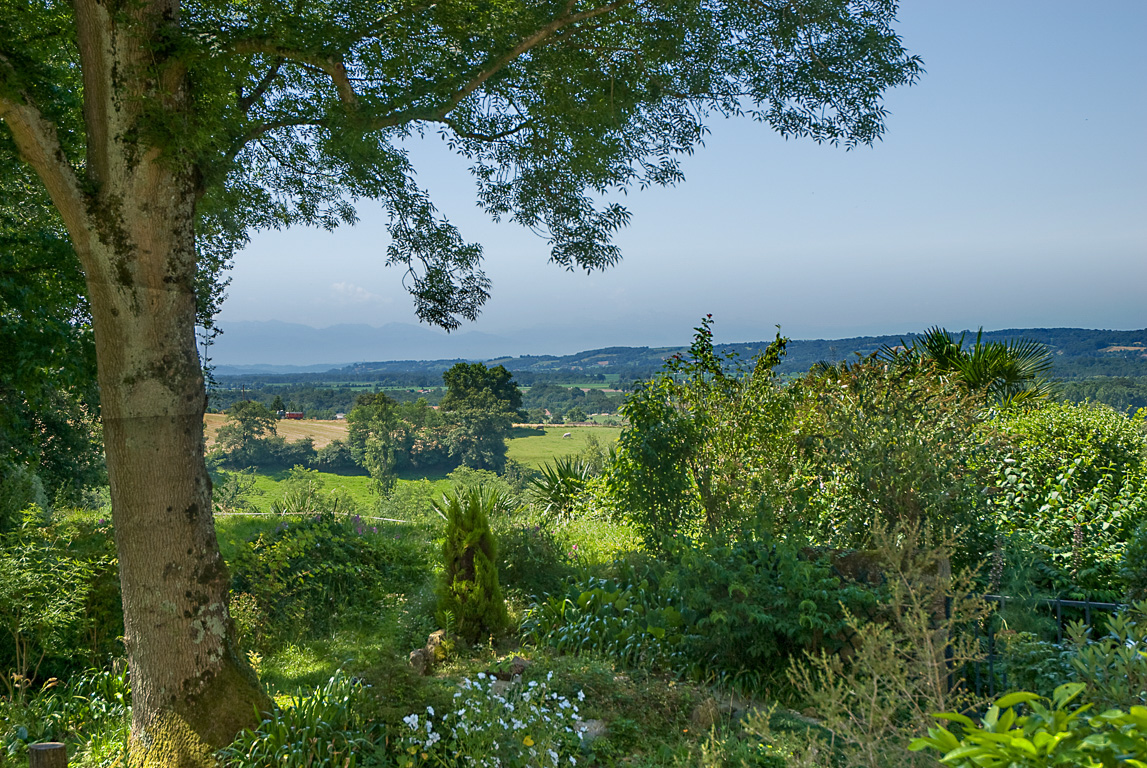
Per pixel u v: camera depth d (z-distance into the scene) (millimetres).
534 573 7836
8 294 6328
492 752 4047
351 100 5332
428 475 65875
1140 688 2703
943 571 5320
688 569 5953
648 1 5797
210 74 4465
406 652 6367
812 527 7016
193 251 4625
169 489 4359
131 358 4320
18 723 4668
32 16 5262
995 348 11180
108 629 5930
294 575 7684
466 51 5652
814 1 5730
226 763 4109
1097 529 6969
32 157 4309
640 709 4863
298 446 69625
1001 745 1573
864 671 3543
